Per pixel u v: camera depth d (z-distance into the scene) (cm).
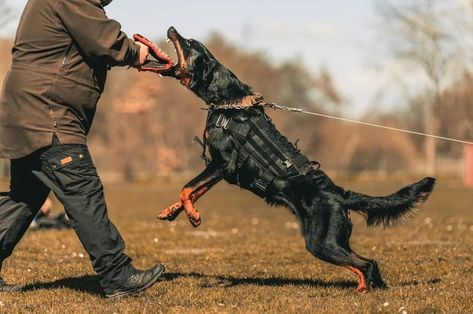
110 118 7206
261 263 1060
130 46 730
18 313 681
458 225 1800
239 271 968
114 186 5416
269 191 773
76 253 1177
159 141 7238
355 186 4753
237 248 1278
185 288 806
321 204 755
